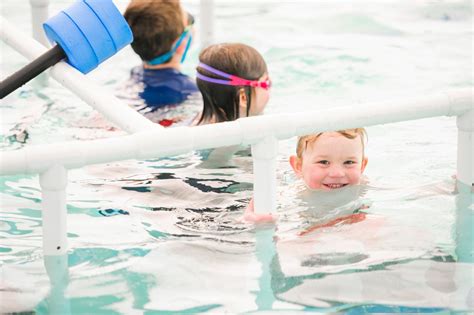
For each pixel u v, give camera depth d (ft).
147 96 11.75
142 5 12.66
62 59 8.38
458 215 7.71
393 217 7.72
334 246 7.09
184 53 12.76
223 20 15.80
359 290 6.27
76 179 8.91
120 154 6.63
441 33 14.66
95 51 8.34
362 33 14.76
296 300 6.13
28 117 10.79
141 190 8.57
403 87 11.86
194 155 9.65
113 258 6.91
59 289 6.38
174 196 8.38
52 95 11.71
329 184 8.59
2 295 6.29
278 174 9.02
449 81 12.09
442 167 9.05
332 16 15.83
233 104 10.39
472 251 6.94
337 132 8.59
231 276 6.56
